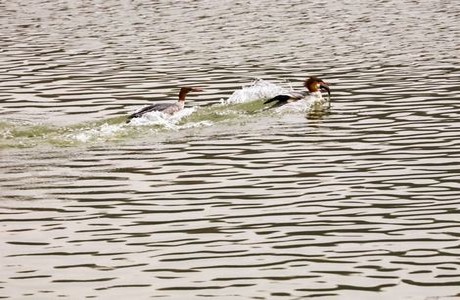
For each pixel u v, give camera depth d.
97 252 14.71
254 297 12.95
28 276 13.78
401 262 14.04
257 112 24.50
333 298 12.86
